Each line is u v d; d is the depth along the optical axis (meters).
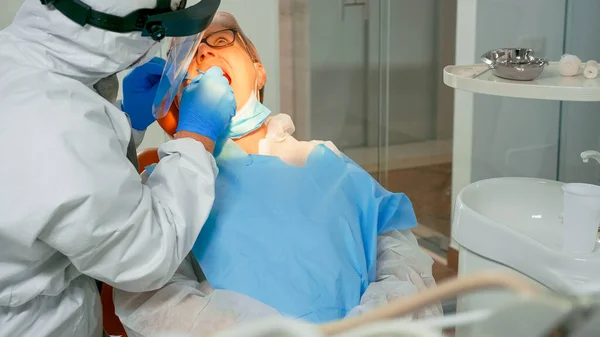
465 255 1.15
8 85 0.90
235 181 1.11
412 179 2.97
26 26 0.94
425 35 2.94
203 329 0.86
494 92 1.17
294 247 1.00
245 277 0.98
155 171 0.99
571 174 1.95
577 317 0.49
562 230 1.17
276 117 1.28
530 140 2.08
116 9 0.89
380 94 3.17
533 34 2.02
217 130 1.11
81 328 0.99
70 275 0.95
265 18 2.65
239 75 1.19
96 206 0.83
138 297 0.99
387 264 1.07
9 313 0.91
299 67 2.93
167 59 1.06
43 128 0.84
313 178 1.12
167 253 0.90
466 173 2.28
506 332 0.50
